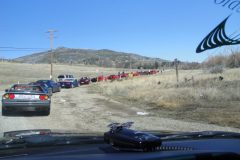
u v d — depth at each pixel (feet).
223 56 185.78
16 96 62.08
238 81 106.93
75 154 7.86
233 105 70.85
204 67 194.70
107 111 70.79
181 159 7.59
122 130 8.27
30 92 62.54
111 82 211.20
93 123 53.57
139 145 7.75
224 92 84.33
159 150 8.04
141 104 82.79
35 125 50.96
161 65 609.42
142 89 122.83
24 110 62.54
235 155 8.40
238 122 52.44
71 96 116.57
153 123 53.31
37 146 9.00
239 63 177.58
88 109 74.84
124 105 82.53
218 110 65.36
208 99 80.53
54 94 128.77
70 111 70.74
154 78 174.70
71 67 579.48
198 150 8.36
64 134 11.78
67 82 179.32
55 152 8.16
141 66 613.52
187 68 328.90
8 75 351.67
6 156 7.87
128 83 166.30
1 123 52.75
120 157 7.39
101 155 7.61
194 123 52.85
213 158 8.09
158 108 73.41
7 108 62.28
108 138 8.63
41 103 62.90
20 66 496.23
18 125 50.80
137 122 54.54
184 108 70.54
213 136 10.79
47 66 541.34
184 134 11.21
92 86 192.34
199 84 113.19
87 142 9.55
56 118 59.36
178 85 118.83
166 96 89.04
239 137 10.87
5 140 9.99
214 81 114.32
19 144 9.31
